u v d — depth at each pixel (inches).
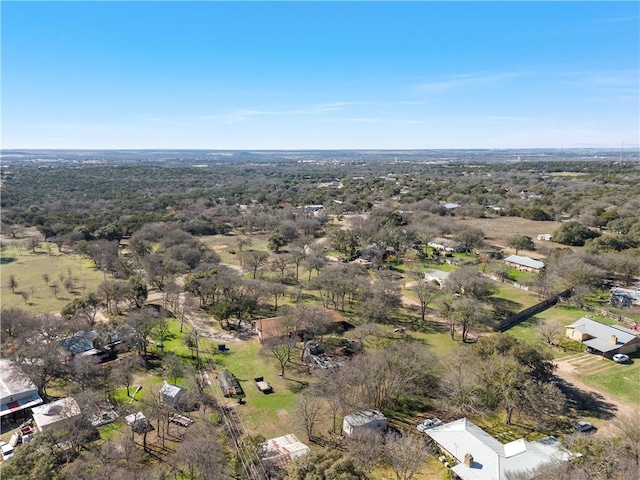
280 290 3727.9
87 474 1566.2
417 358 2460.6
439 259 5036.9
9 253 5502.0
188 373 2576.3
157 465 1809.8
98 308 3609.7
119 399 2354.8
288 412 2241.6
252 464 1771.7
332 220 7534.5
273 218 7076.8
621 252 4485.7
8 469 1503.4
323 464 1439.5
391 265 4874.5
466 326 3088.1
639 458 1561.3
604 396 2391.7
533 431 2085.4
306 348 2883.9
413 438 1947.6
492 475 1685.5
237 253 5467.5
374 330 3024.1
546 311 3668.8
